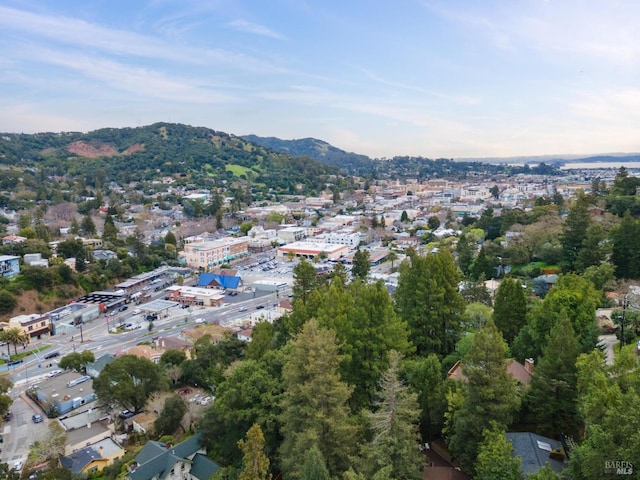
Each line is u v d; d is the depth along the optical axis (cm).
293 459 3500
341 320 4825
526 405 4056
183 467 5166
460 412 3619
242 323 11262
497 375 3491
